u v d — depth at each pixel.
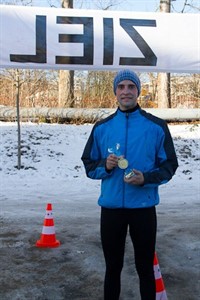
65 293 4.05
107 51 5.54
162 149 3.14
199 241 5.64
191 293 4.09
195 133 15.49
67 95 17.55
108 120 3.25
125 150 3.10
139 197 3.08
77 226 6.36
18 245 5.43
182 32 5.70
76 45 5.50
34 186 9.70
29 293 4.04
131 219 3.12
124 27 5.57
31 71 18.16
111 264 3.21
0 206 7.60
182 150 13.43
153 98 22.20
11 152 12.40
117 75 3.19
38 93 19.53
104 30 5.52
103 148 3.21
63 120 16.48
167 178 3.05
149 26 5.63
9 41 5.42
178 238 5.78
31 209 7.41
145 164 3.09
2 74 18.05
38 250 5.25
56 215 7.02
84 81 20.77
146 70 5.67
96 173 3.13
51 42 5.47
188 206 7.79
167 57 5.68
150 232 3.11
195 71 5.78
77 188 9.59
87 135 14.56
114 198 3.10
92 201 8.18
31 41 5.45
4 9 5.43
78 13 5.55
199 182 10.35
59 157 12.40
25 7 5.48
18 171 11.10
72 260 4.91
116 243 3.18
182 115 17.14
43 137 14.00
